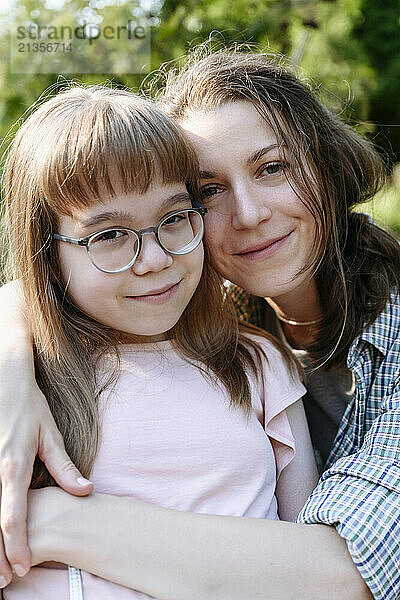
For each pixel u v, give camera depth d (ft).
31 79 15.26
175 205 4.50
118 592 4.00
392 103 20.01
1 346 4.56
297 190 4.97
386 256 5.71
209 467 4.53
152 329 4.56
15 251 4.81
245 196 4.84
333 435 5.84
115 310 4.47
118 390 4.59
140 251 4.33
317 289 5.68
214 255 5.15
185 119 5.03
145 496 4.39
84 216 4.29
